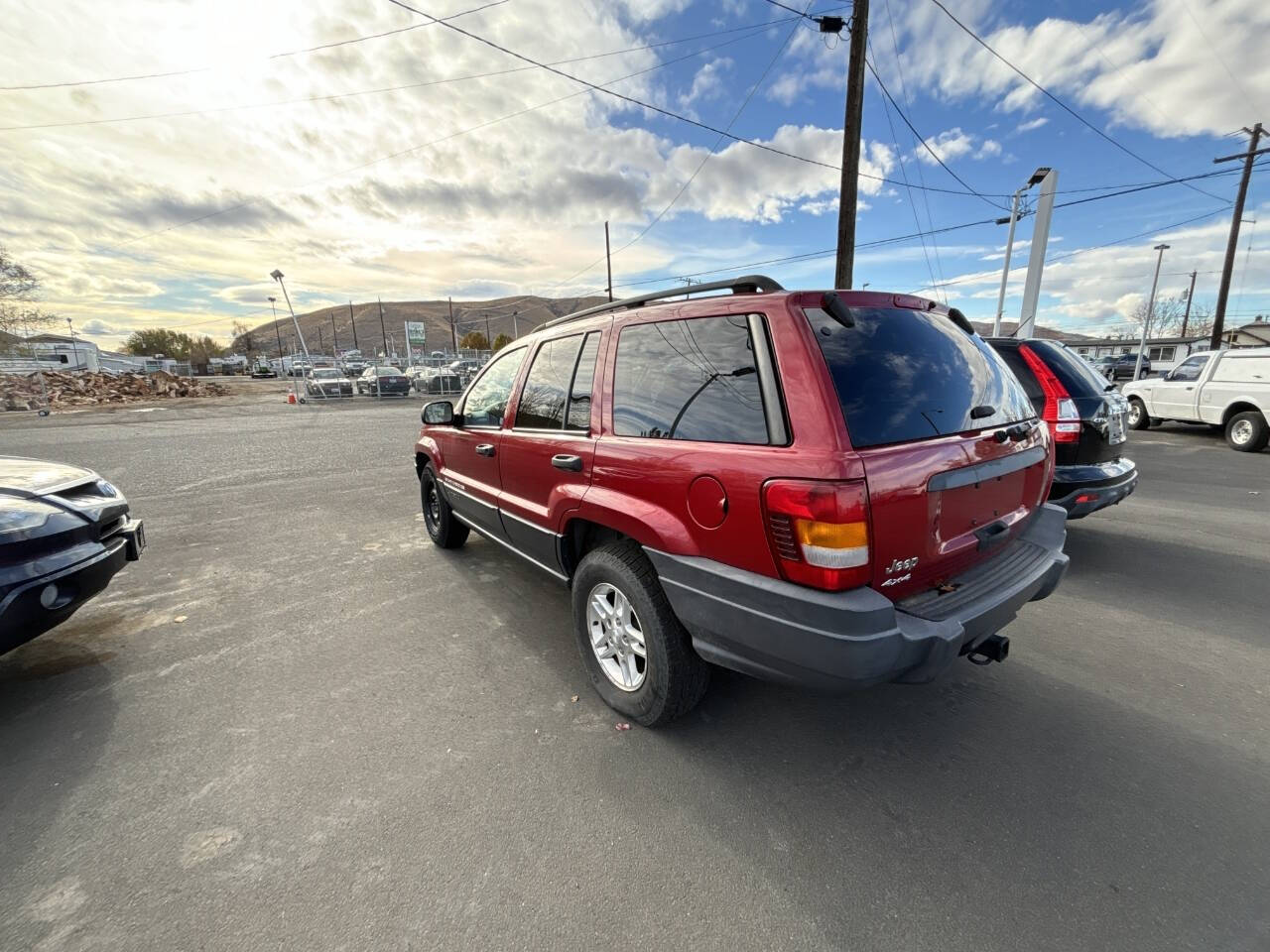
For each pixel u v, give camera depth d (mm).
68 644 3488
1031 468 2781
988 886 1832
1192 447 10945
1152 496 7031
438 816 2143
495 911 1765
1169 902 1761
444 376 28172
